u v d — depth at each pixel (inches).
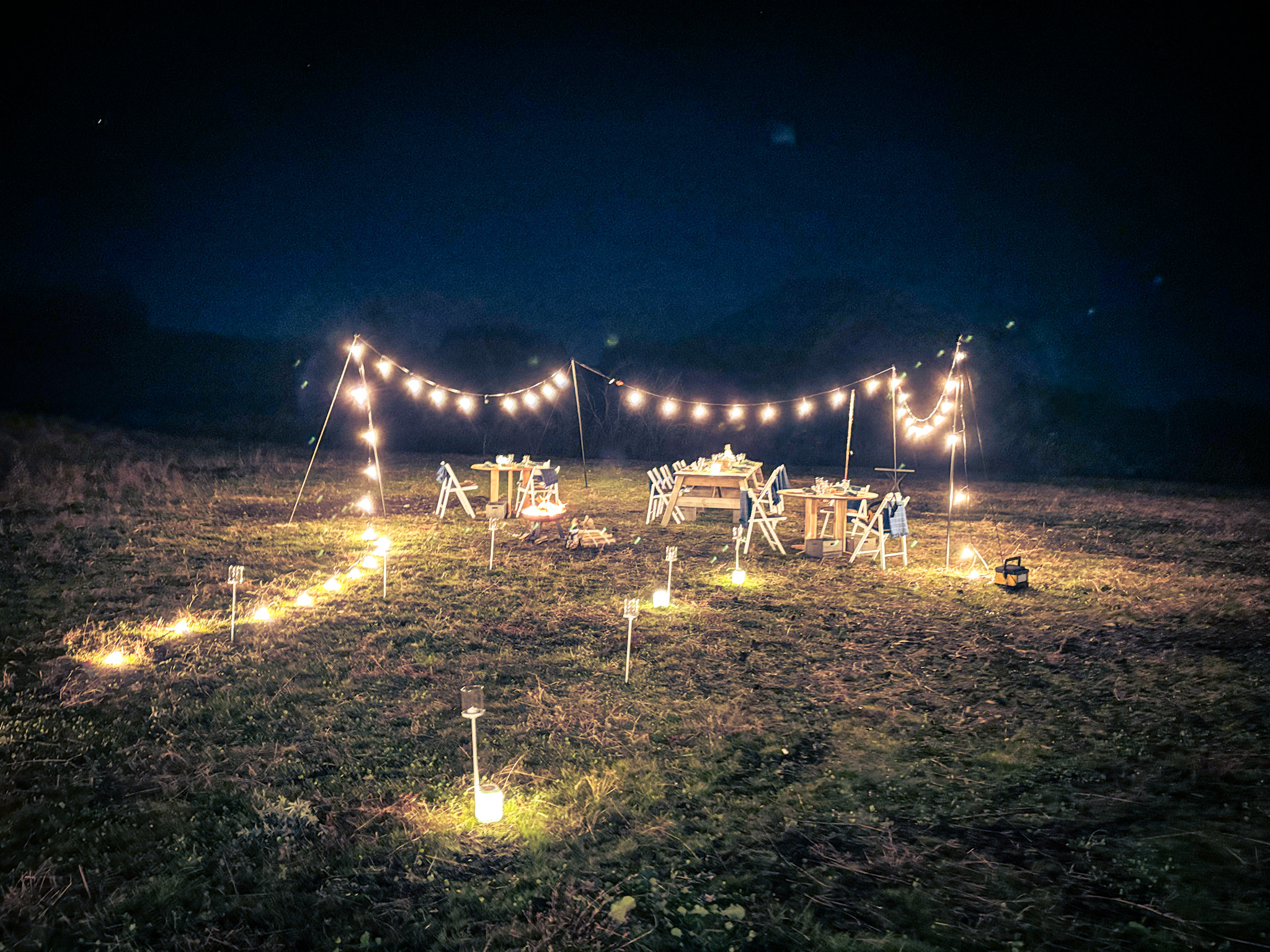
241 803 176.2
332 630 293.6
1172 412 947.3
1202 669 255.1
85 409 1049.5
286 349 1118.4
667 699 237.0
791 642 288.8
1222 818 167.6
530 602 333.4
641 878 151.5
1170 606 333.4
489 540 461.1
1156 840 160.1
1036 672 257.9
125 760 194.7
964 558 430.3
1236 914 136.9
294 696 234.5
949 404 466.3
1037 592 358.9
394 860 156.7
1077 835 163.6
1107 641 288.7
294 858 156.6
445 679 249.1
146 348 1107.3
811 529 454.3
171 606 319.0
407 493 640.4
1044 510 607.8
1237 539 488.1
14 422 838.5
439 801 178.1
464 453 1003.9
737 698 237.8
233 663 259.3
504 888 148.7
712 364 1111.6
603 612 321.1
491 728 215.2
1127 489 740.0
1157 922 135.9
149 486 605.0
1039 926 135.9
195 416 1058.1
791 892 146.9
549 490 547.2
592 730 214.8
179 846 159.6
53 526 456.4
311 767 193.0
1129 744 204.4
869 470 891.4
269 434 1023.0
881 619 317.4
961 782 187.8
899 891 146.6
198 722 217.0
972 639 292.8
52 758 194.4
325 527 491.2
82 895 145.7
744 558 426.0
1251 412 900.6
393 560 407.5
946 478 826.2
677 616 318.7
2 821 167.8
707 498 518.3
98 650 268.2
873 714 227.1
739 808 176.1
